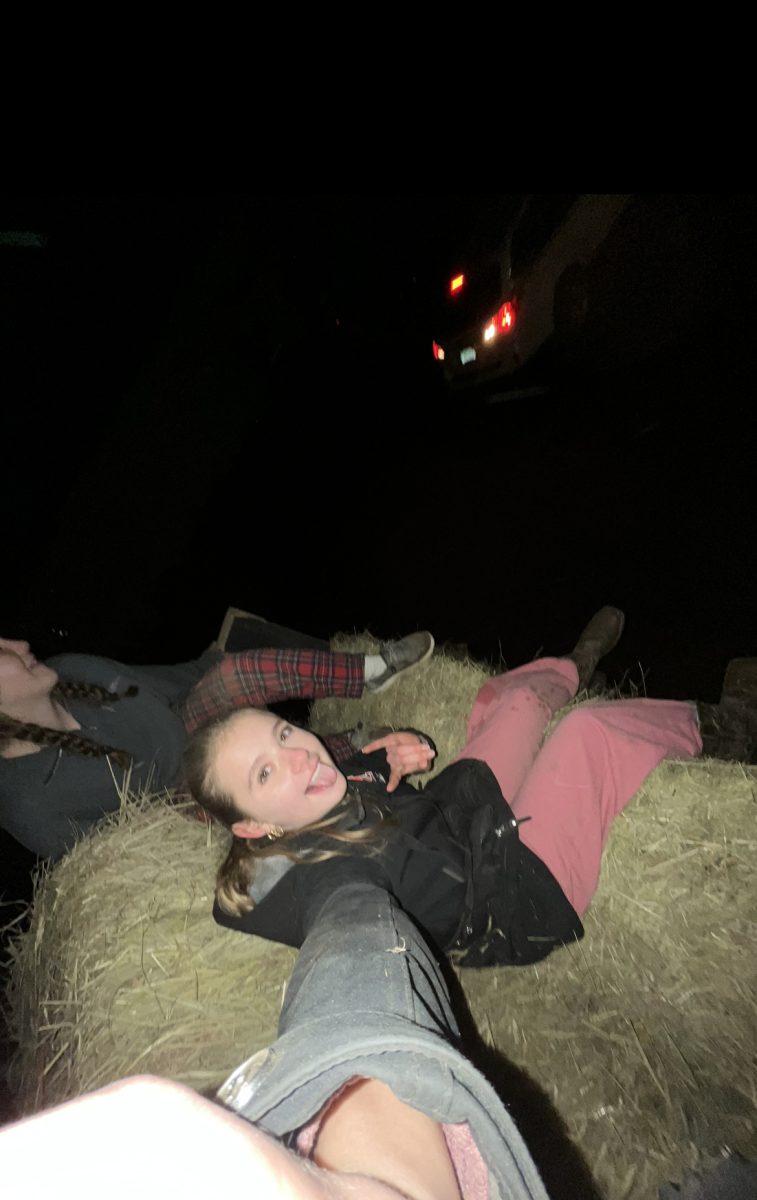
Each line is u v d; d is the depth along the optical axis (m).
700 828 2.17
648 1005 1.99
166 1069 1.82
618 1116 1.82
